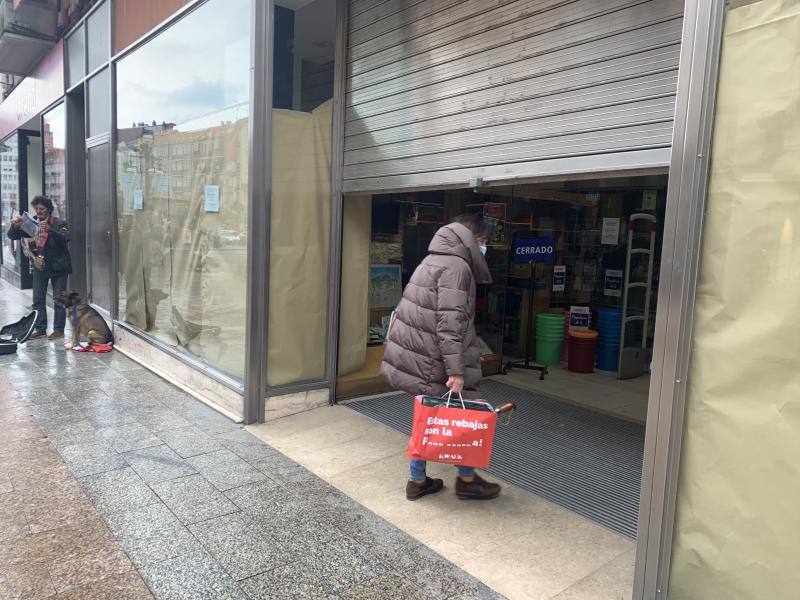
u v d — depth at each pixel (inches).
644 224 249.3
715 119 81.4
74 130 372.5
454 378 123.6
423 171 160.4
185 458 156.4
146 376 237.0
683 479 86.5
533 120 127.5
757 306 78.2
